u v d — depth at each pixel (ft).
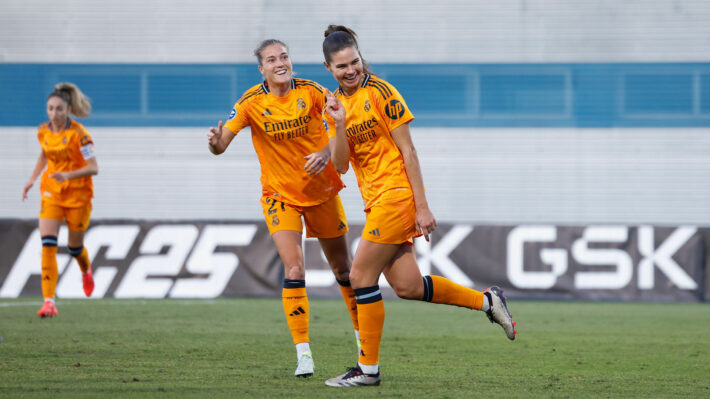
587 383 50.67
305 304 51.65
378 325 47.93
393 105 46.91
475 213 174.70
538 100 174.70
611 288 130.31
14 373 51.62
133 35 178.09
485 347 69.97
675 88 172.86
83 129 90.48
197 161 177.58
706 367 58.85
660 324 92.94
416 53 176.24
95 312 100.22
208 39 178.09
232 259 131.64
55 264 92.12
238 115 53.16
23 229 131.54
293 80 53.62
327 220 54.65
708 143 172.04
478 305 51.03
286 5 177.37
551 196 173.88
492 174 174.81
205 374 52.08
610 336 80.18
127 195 177.27
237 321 90.89
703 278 129.70
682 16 172.96
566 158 173.68
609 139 173.47
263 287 131.03
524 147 174.60
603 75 173.68
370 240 47.44
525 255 132.05
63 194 91.25
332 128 49.39
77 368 54.19
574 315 103.91
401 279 48.73
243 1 177.78
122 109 177.99
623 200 173.06
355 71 47.29
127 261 131.13
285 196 53.36
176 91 177.99
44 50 177.68
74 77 177.99
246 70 177.99
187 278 131.13
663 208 172.45
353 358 61.52
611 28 173.78
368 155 48.14
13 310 102.47
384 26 176.76
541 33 174.60
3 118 177.27
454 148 175.42
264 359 60.13
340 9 176.86
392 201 47.09
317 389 46.24
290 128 52.37
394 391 46.01
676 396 46.16
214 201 177.58
